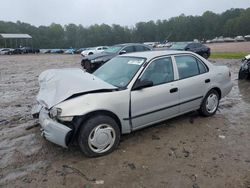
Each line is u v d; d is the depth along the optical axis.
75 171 3.76
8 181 3.57
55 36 118.19
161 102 4.79
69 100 3.97
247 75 10.65
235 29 102.38
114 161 4.00
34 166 3.93
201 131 5.09
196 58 5.60
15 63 27.14
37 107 4.87
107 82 4.72
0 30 107.25
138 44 16.11
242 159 3.99
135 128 4.57
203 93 5.57
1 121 6.08
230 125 5.38
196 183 3.42
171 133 5.01
